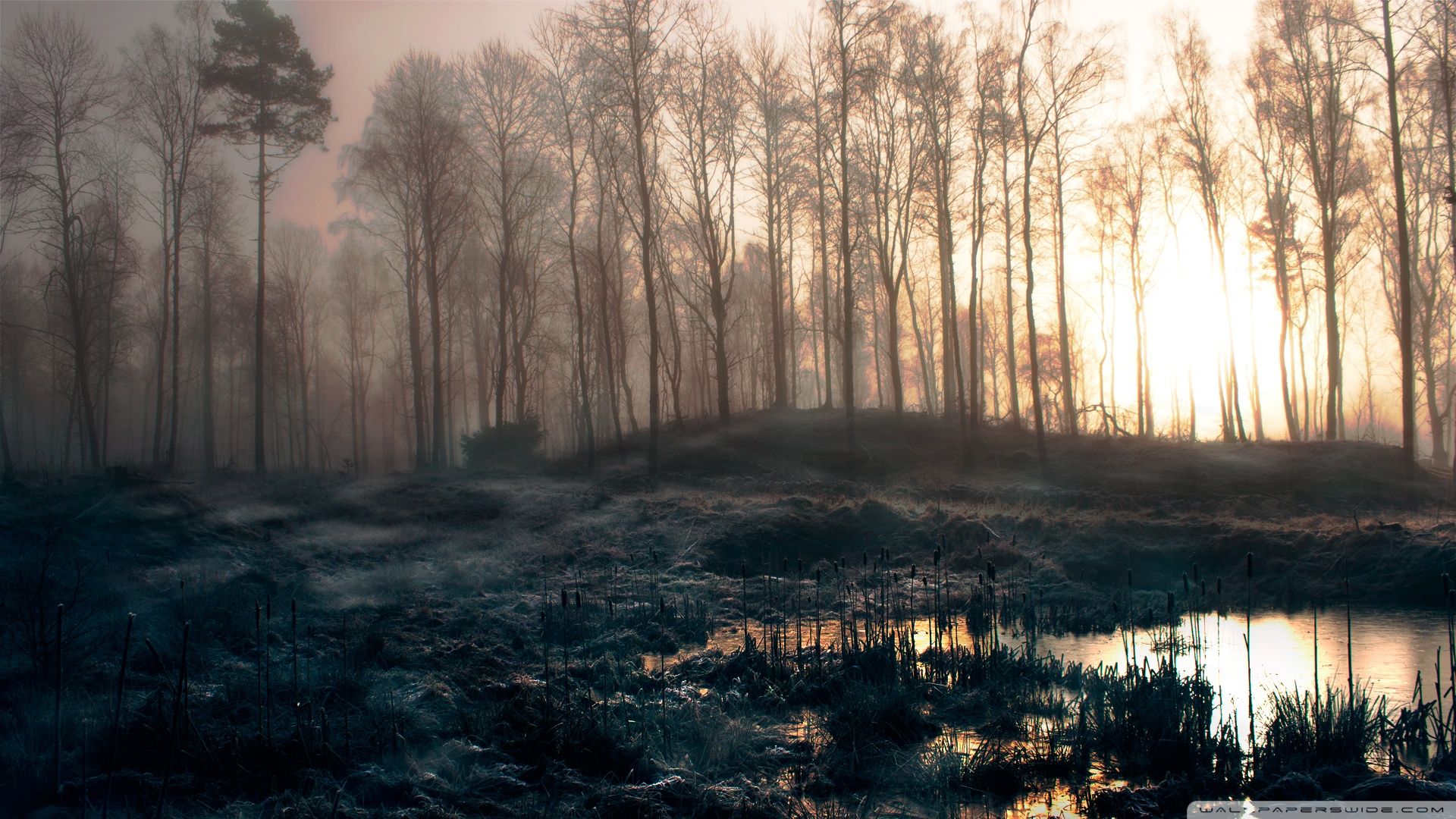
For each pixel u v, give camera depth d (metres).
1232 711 8.12
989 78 29.42
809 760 7.08
